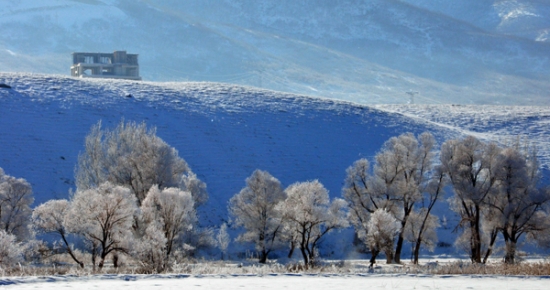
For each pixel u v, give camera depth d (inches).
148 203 1665.8
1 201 1771.7
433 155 2074.3
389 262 1887.3
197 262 1763.0
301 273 1075.3
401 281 948.0
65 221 1520.7
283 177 2883.9
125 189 1557.6
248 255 2137.1
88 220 1501.0
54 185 2511.1
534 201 1867.6
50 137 2856.8
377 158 2084.2
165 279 940.0
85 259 1731.1
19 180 1841.8
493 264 1649.9
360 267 1625.2
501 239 2164.1
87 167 2162.9
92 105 3282.5
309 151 3196.4
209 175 2792.8
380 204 2018.9
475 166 2031.3
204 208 2491.4
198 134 3174.2
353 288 833.5
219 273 1094.4
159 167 2049.7
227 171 2859.3
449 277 1035.9
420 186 2022.6
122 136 2192.4
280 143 3238.2
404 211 2003.0
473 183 1967.3
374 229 1729.8
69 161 2709.2
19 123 2913.4
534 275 1082.1
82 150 2824.8
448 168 1985.7
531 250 2207.2
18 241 1733.5
